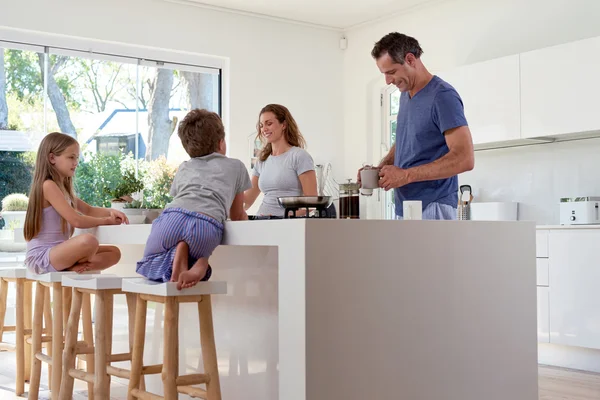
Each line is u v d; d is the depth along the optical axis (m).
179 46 6.53
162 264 2.58
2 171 5.84
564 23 5.62
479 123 5.65
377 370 2.34
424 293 2.47
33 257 3.44
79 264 3.44
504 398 2.71
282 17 7.03
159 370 2.75
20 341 3.79
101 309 2.93
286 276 2.26
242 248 2.84
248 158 6.87
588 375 4.58
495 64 5.54
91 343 3.72
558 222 5.57
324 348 2.21
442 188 3.16
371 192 2.93
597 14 5.42
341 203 2.71
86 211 3.78
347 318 2.27
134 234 3.17
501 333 2.71
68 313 3.45
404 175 2.91
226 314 2.94
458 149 3.04
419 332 2.45
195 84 6.73
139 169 6.43
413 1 6.57
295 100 7.16
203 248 2.53
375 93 7.16
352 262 2.29
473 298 2.62
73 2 6.03
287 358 2.25
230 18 6.80
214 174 2.61
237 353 2.87
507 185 5.94
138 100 6.43
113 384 3.96
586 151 5.41
